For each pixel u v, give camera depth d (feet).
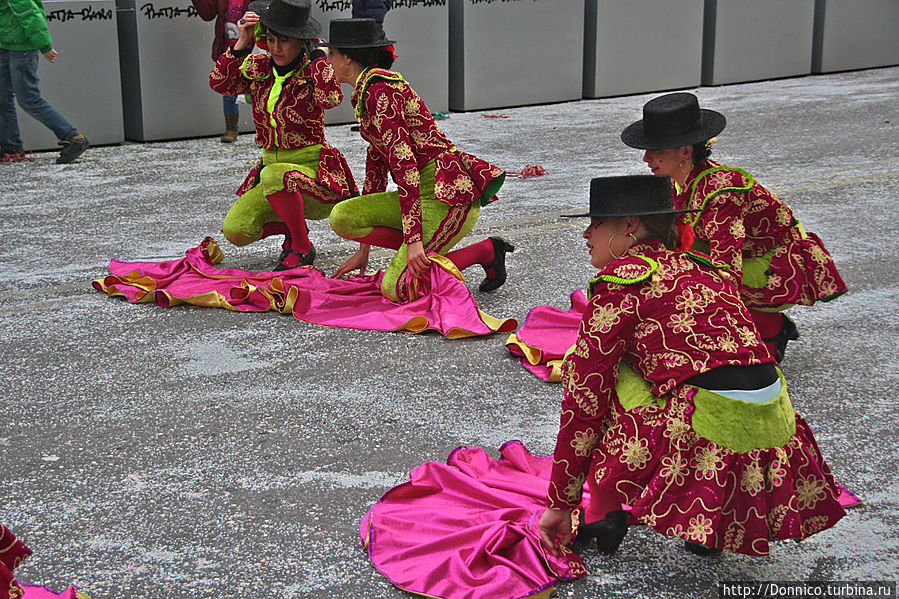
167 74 54.85
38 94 47.34
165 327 24.99
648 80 73.72
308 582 13.94
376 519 14.97
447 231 25.66
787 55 80.07
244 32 28.53
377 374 21.63
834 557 14.44
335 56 24.73
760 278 20.68
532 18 67.36
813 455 13.35
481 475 16.12
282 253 30.01
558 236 33.60
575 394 12.99
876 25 85.05
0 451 18.19
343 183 29.07
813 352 22.71
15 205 39.68
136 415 19.70
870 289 27.35
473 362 22.30
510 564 13.64
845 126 55.36
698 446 12.65
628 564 14.26
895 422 18.92
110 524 15.61
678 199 18.93
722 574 14.05
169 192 41.88
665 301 12.89
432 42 63.36
